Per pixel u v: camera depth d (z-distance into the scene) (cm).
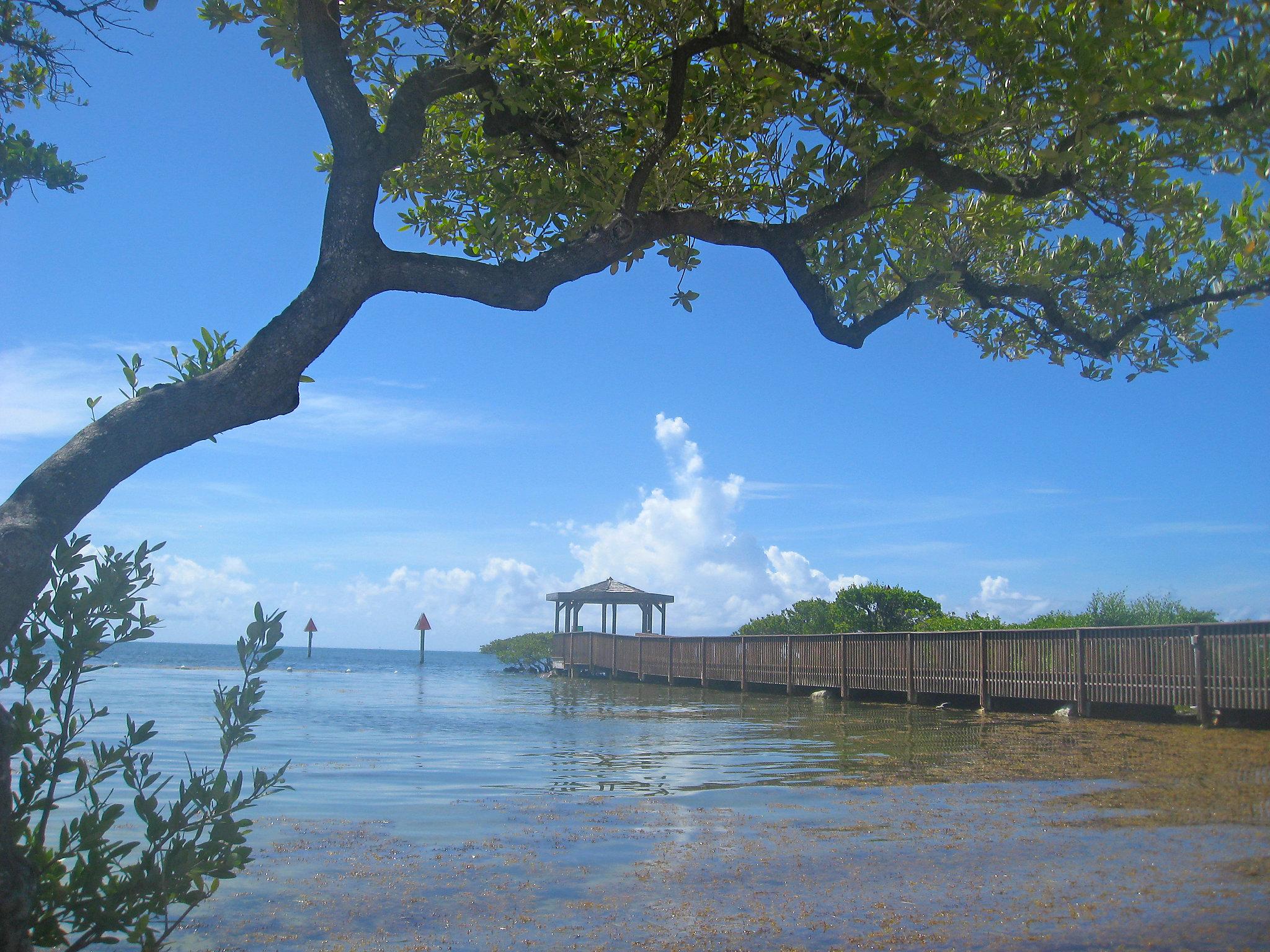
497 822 606
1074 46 417
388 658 11950
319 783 771
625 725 1352
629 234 425
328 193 346
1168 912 385
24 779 283
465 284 366
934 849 516
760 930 379
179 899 294
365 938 374
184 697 1797
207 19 472
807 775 818
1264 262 589
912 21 434
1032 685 1422
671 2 465
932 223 585
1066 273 611
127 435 286
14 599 250
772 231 478
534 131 494
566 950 360
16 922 247
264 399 315
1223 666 1116
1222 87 427
